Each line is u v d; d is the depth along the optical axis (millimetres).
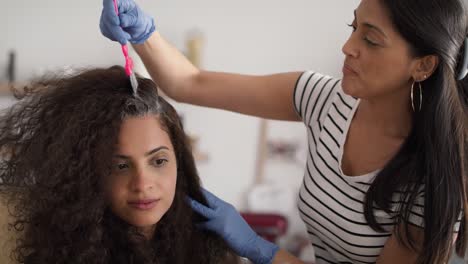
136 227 900
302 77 1099
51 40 2445
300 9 2479
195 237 1006
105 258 869
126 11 938
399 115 956
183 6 2484
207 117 2555
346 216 1033
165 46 1086
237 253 1051
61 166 851
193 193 1000
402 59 853
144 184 832
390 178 961
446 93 884
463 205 941
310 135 1092
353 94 914
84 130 846
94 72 896
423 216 958
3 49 2436
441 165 915
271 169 2592
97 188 855
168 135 874
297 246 2504
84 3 2430
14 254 904
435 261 954
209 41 2504
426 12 818
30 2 2418
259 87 1106
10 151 916
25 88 949
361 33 871
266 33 2496
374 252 1057
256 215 2453
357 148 1015
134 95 847
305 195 1099
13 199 907
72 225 850
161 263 944
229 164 2588
